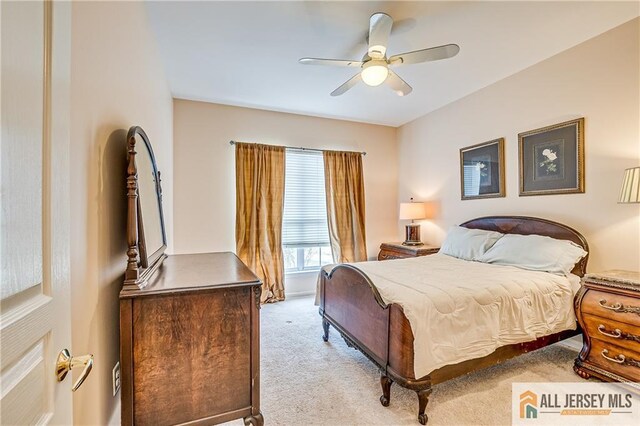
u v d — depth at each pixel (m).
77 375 0.97
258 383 1.43
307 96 3.73
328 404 1.91
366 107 4.14
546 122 2.89
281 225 4.19
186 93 3.63
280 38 2.49
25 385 0.55
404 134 4.90
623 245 2.37
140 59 1.93
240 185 3.97
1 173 0.49
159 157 2.66
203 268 1.79
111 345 1.35
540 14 2.21
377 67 2.29
